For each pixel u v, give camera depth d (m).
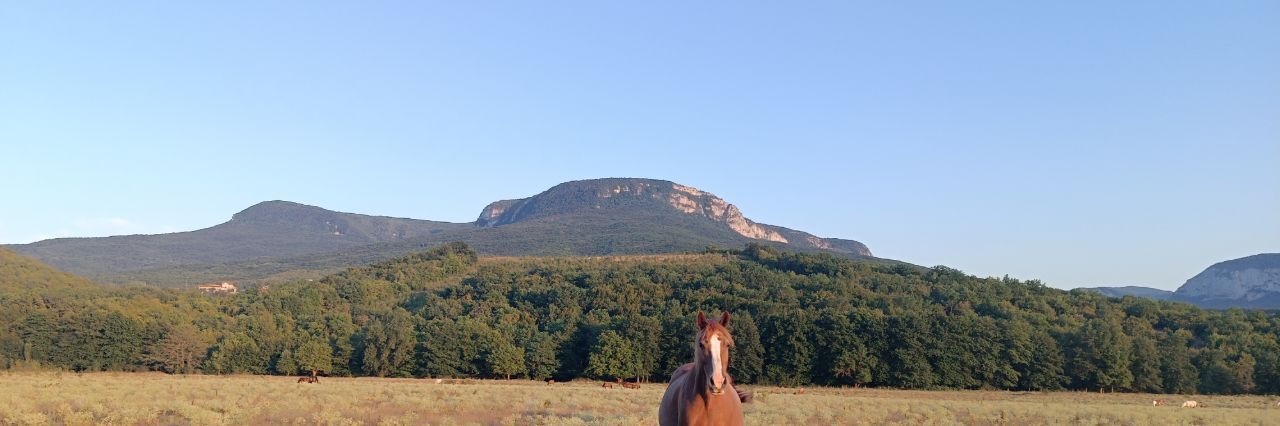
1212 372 85.12
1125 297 123.56
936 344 85.81
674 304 108.12
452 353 93.69
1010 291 122.38
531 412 34.41
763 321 93.44
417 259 165.38
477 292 128.88
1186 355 86.69
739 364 88.00
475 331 96.38
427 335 95.19
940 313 92.00
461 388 56.75
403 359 93.69
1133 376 85.06
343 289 133.38
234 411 30.27
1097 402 67.31
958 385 86.19
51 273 118.06
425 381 82.25
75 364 88.69
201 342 93.88
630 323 93.19
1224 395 83.56
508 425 28.08
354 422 27.72
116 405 31.94
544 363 92.94
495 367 91.38
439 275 153.75
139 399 36.97
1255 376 85.50
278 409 32.16
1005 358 86.12
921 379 84.81
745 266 146.88
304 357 91.81
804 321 89.69
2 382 53.50
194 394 42.09
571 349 95.19
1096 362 85.00
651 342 91.06
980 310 109.38
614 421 27.72
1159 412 45.12
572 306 110.75
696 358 11.81
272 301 119.50
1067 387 88.06
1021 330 88.56
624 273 132.25
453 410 35.12
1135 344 86.31
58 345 88.88
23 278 109.56
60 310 94.62
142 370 92.38
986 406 48.00
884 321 89.50
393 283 143.75
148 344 92.19
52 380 58.62
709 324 11.91
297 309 118.44
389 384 67.00
